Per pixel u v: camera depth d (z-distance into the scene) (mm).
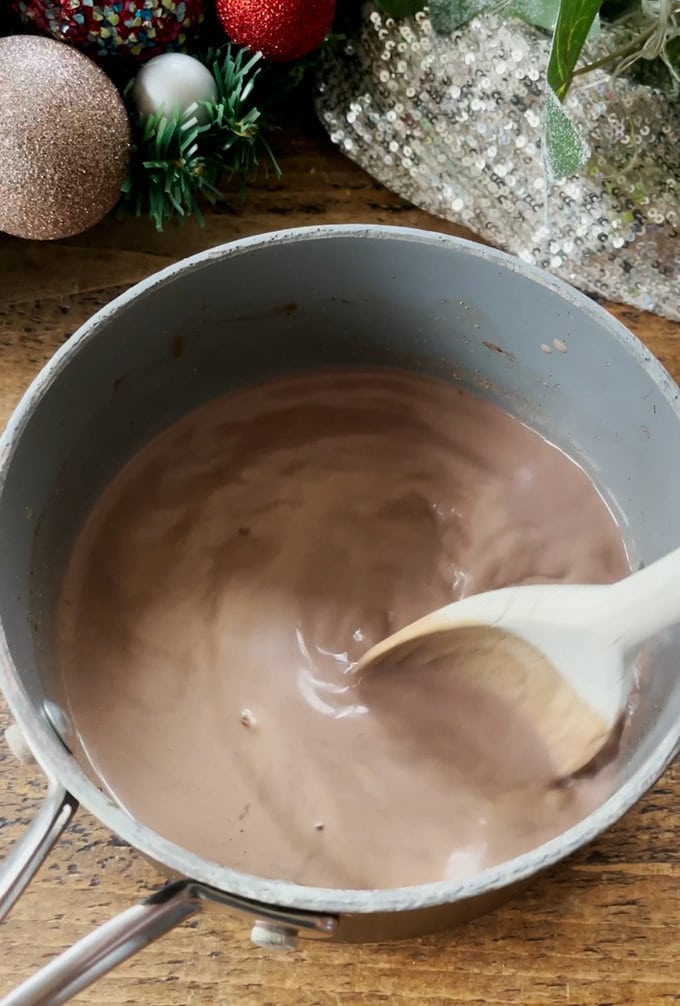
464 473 452
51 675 403
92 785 331
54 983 318
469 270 406
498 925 403
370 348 455
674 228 449
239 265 405
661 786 416
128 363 415
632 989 398
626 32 425
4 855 407
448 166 470
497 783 396
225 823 391
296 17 432
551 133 399
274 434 457
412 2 441
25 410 378
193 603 427
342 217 490
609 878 407
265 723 407
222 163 465
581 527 442
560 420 444
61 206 428
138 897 405
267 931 342
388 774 398
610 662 370
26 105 413
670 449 393
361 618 424
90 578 430
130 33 436
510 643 385
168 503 443
